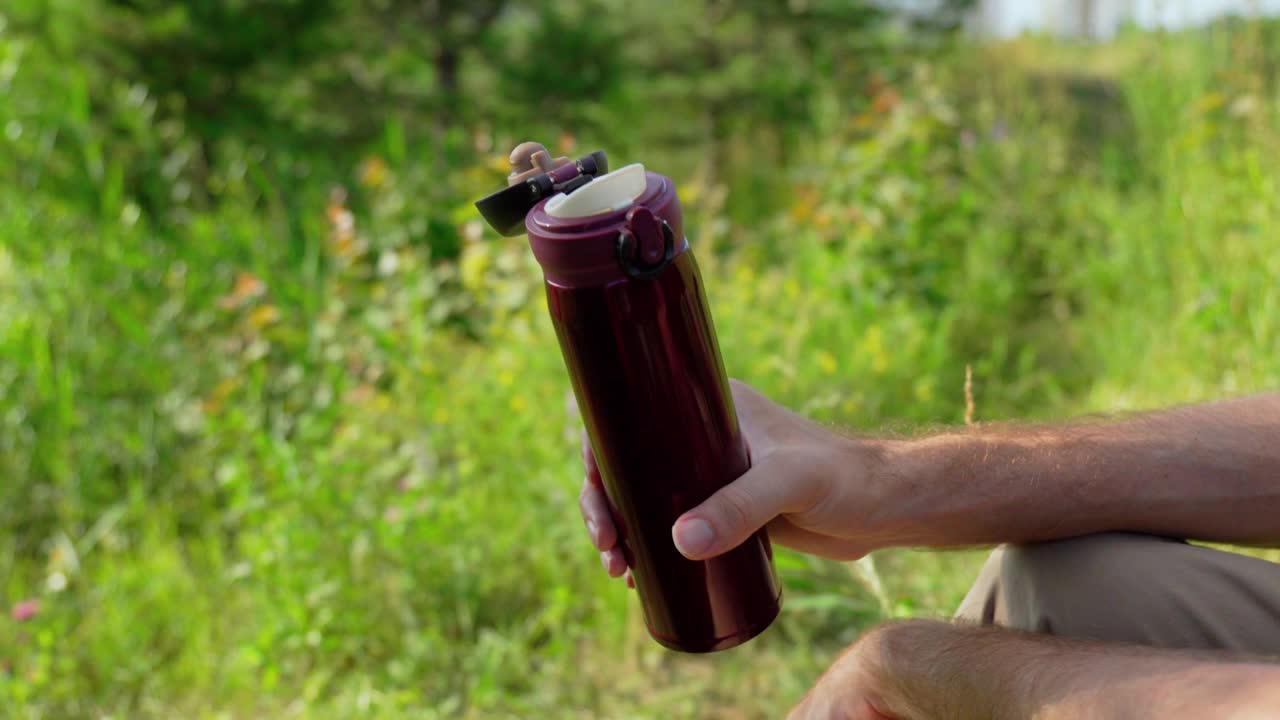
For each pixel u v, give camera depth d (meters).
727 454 0.89
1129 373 3.96
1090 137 6.71
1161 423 1.02
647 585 0.92
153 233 4.55
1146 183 5.39
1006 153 5.69
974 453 1.00
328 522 2.82
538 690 2.52
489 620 2.79
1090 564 0.96
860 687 0.95
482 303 4.07
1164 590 0.91
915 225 4.81
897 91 5.66
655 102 8.26
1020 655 0.83
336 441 3.10
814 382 3.58
